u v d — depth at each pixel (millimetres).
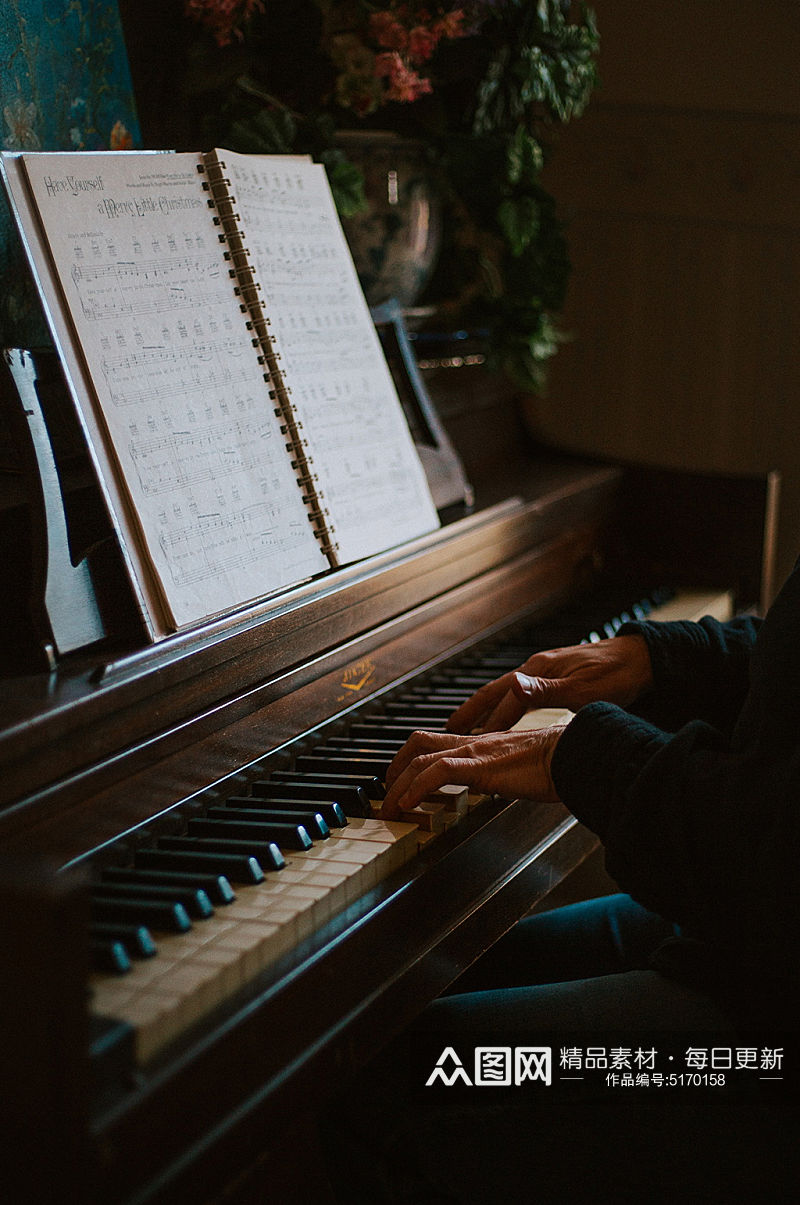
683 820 1083
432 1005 1302
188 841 1125
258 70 1841
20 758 979
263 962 958
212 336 1359
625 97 3043
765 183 2932
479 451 2355
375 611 1568
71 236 1211
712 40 2898
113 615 1217
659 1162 1138
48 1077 751
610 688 1536
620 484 2500
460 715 1501
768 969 1061
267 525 1374
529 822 1423
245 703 1285
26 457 1150
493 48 1978
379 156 1918
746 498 2398
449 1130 1199
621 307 3209
